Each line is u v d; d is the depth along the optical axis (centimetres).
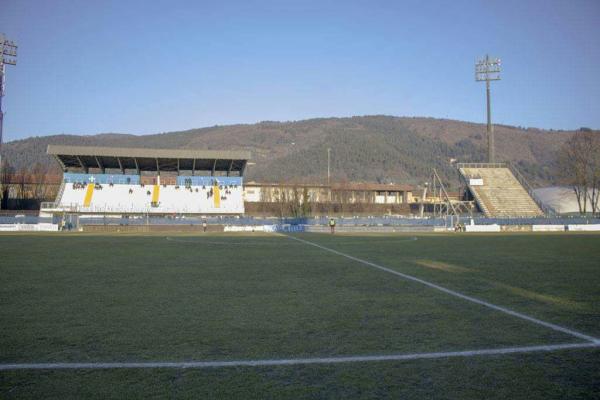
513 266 1911
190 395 568
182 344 780
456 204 7369
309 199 8306
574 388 591
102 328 885
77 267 1869
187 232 5284
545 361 695
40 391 580
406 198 9700
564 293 1264
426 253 2544
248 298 1205
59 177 9144
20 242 3372
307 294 1263
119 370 654
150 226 5506
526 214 6994
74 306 1095
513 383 607
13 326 898
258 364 680
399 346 767
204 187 6875
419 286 1391
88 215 6178
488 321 941
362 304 1120
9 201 7444
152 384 603
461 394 570
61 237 4059
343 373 643
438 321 941
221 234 4800
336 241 3659
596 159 7950
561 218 6134
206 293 1280
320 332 856
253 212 7625
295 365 677
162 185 6812
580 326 899
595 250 2745
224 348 757
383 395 567
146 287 1380
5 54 5916
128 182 6700
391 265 1955
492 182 7719
